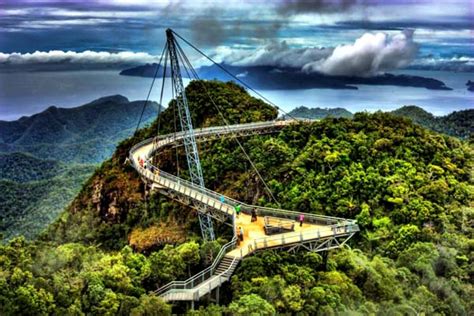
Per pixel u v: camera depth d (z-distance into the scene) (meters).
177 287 60.88
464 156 125.25
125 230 128.38
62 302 53.41
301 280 65.25
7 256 58.31
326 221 81.06
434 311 73.25
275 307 59.12
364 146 116.69
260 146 131.62
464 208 99.31
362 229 95.25
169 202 125.56
